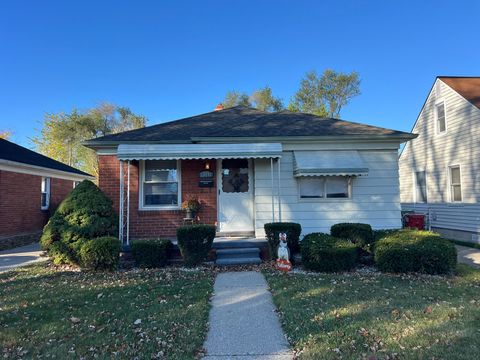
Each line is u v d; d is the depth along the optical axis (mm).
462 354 4090
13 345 4602
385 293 6660
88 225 9953
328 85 43031
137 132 11938
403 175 21094
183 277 8203
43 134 39375
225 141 11148
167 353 4316
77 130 40469
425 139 18781
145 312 5777
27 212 18469
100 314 5719
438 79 17578
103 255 8930
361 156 11641
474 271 8828
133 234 11211
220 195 11508
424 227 14758
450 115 16656
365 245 9656
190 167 11539
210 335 4941
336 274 8398
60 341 4703
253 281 7871
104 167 11383
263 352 4395
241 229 11445
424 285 7305
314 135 11195
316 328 5000
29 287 7598
